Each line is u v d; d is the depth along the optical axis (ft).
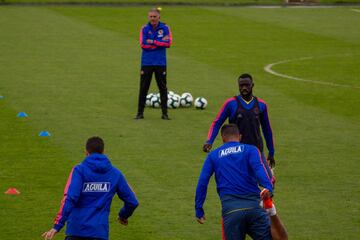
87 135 175.22
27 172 146.82
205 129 183.32
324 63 285.64
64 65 270.67
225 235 99.09
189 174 147.02
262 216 98.02
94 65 271.90
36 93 222.89
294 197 135.23
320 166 154.10
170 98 206.69
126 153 160.76
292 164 155.22
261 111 119.85
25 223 120.78
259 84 243.19
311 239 115.85
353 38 352.08
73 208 93.66
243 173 99.55
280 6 467.11
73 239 93.20
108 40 329.31
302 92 231.09
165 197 133.59
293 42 336.70
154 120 191.83
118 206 129.80
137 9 430.61
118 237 115.44
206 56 296.51
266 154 161.68
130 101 214.28
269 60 290.76
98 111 200.75
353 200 133.90
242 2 473.26
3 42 317.63
